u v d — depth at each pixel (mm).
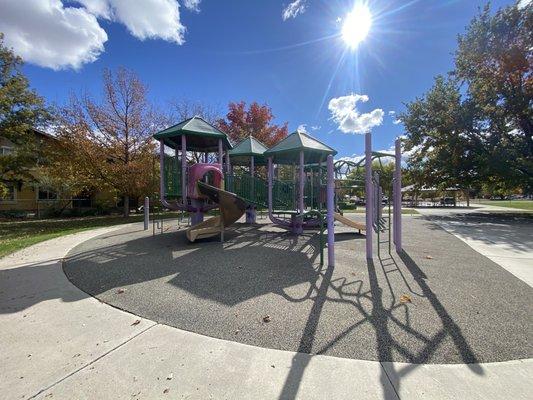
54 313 3279
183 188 9539
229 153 12688
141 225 12516
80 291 4031
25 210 20531
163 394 1933
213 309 3322
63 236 9234
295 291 3879
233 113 25969
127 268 5184
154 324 2973
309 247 6930
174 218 16641
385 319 3002
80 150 16250
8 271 5109
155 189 17953
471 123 16781
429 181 20094
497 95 15828
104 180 17172
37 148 16297
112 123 17609
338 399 1860
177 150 11719
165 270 5000
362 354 2375
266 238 8305
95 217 19219
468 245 6984
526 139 16797
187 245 7320
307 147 8742
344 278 4418
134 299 3680
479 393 1910
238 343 2570
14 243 8023
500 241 7559
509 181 17609
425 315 3088
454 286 4004
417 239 7898
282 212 8992
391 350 2430
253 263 5398
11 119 15836
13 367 2262
